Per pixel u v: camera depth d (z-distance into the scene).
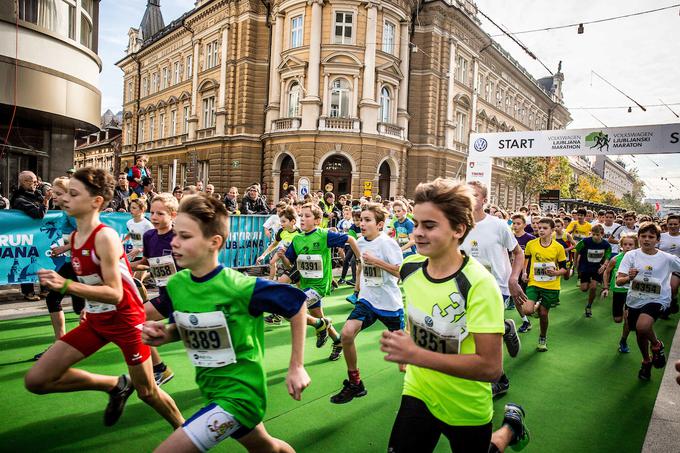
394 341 1.79
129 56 39.94
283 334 5.93
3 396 3.70
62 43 11.91
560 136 15.54
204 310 2.06
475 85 30.69
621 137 14.70
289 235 7.38
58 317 4.53
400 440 2.08
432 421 2.08
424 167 26.38
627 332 5.81
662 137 14.15
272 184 24.12
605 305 9.16
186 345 2.16
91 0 13.80
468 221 2.00
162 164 35.16
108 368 4.39
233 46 26.19
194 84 30.44
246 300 2.06
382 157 23.48
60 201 2.72
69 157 14.35
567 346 6.11
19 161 13.34
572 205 33.22
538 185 33.72
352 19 22.78
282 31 24.16
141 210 5.66
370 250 4.16
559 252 5.85
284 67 23.81
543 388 4.48
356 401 3.91
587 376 4.89
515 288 4.39
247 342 2.10
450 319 2.02
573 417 3.80
